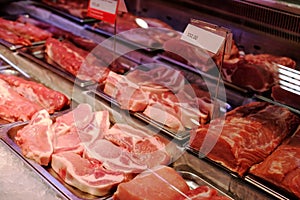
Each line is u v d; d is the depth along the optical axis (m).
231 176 1.70
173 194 1.57
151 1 3.39
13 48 2.78
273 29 2.65
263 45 2.75
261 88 2.41
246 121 1.96
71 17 3.28
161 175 1.67
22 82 2.36
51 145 1.81
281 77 2.39
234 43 2.64
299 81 2.36
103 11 2.37
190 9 3.15
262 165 1.71
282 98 2.31
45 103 2.21
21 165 1.76
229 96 2.37
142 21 2.83
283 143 1.92
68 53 2.59
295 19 2.51
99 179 1.66
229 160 1.74
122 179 1.67
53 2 3.57
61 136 1.91
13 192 1.62
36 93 2.27
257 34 2.76
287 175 1.63
